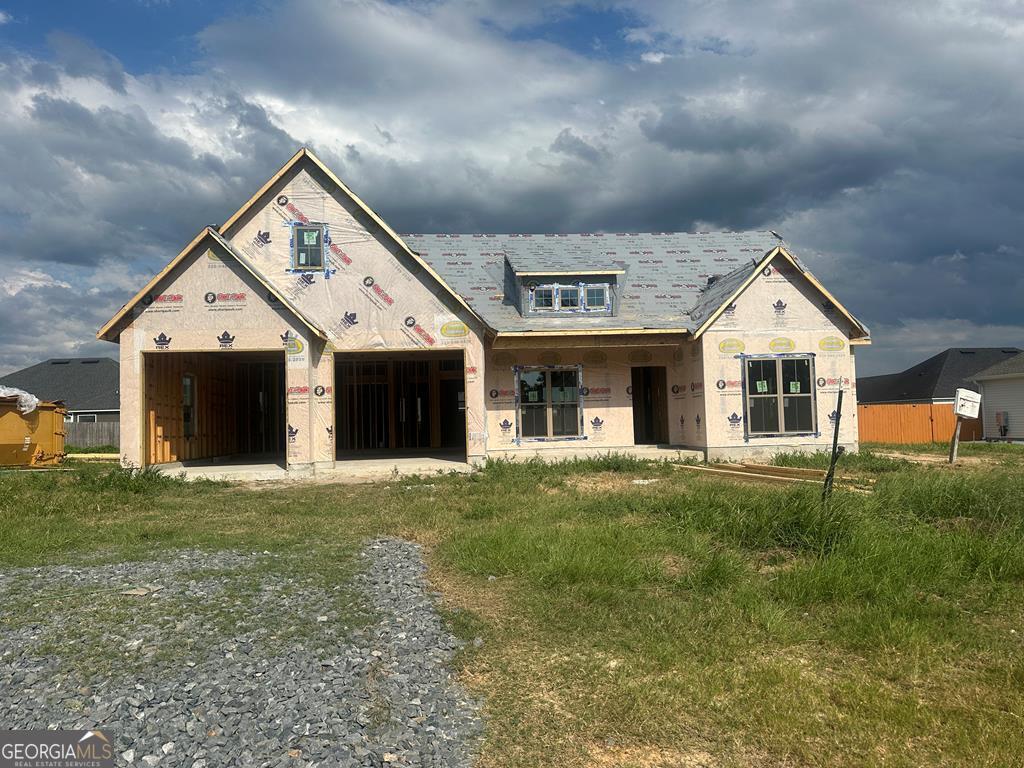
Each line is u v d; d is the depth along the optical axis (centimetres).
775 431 1908
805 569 691
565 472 1616
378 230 1833
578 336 1922
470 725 423
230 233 1823
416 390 2491
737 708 443
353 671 493
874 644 535
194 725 416
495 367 2011
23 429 2098
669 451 1981
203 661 509
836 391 1930
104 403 4256
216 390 2231
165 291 1714
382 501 1272
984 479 1091
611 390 2052
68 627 579
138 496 1331
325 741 398
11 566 794
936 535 810
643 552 803
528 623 589
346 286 1822
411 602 645
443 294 1822
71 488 1393
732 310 1911
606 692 464
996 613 614
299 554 842
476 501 1208
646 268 2262
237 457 2267
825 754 391
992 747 396
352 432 2470
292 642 545
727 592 652
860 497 989
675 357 2086
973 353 4356
